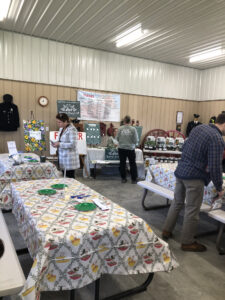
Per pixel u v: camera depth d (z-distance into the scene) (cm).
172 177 320
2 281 101
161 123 725
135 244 154
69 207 176
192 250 246
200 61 668
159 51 595
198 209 238
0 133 523
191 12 384
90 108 608
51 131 549
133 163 505
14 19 439
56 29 479
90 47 585
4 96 505
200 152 219
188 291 189
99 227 145
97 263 143
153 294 184
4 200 290
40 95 550
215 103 727
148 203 390
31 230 152
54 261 130
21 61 519
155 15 398
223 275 211
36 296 117
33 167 305
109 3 365
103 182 509
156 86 696
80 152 530
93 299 175
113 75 625
